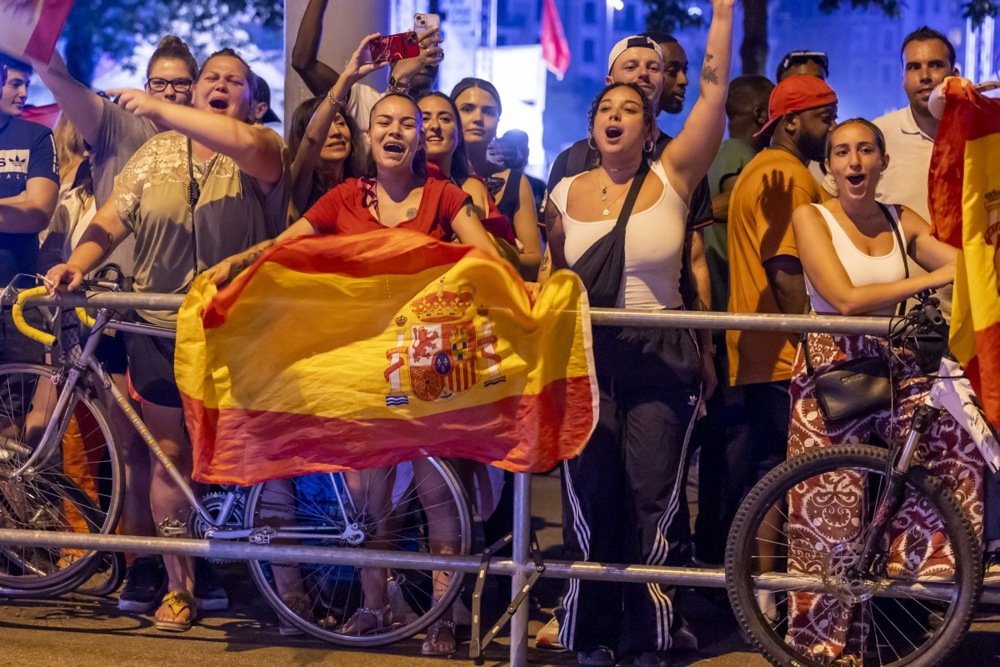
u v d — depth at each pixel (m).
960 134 3.67
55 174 5.38
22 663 4.10
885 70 35.19
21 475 4.57
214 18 21.28
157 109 4.15
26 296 4.26
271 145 4.40
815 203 4.32
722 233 5.34
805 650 4.08
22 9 4.56
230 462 4.04
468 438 3.99
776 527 4.24
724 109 4.07
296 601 4.46
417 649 4.38
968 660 4.25
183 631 4.51
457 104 5.73
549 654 4.38
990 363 3.66
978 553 3.79
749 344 4.63
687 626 4.68
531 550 4.10
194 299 4.00
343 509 4.29
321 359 4.01
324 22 6.30
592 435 4.10
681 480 4.18
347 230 4.19
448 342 3.95
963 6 15.81
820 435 4.12
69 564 4.73
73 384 4.46
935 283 3.90
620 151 4.10
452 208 4.20
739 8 11.67
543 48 13.93
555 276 3.91
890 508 3.83
